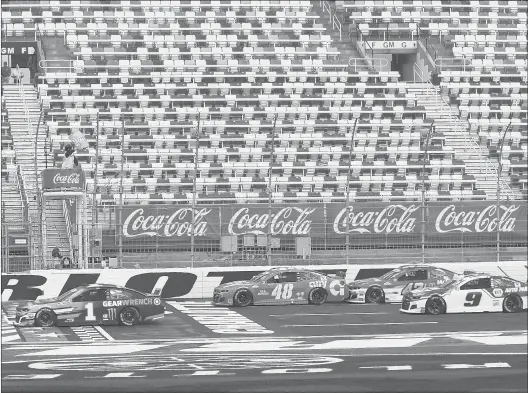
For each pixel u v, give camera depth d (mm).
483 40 111438
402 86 103062
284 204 67875
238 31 110062
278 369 38781
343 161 90875
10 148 86250
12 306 61594
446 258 70500
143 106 96438
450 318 54406
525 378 37000
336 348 44062
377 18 111938
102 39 105312
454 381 36344
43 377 36969
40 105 93875
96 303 52688
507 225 69750
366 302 63250
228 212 67562
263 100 98438
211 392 34312
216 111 95688
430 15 113000
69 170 66875
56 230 72438
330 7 117250
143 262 67375
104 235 67438
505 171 92438
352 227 68562
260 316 56125
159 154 88688
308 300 62562
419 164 90625
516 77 105688
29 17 106062
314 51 107562
